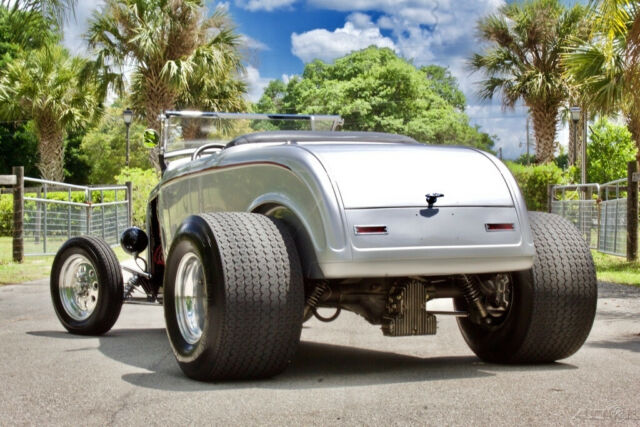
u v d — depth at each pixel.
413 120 56.12
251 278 3.48
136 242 5.79
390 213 3.57
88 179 51.84
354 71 59.34
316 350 4.69
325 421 2.85
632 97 10.94
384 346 4.85
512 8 25.31
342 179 3.61
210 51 22.11
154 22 21.75
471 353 4.57
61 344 4.87
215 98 23.44
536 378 3.68
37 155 42.72
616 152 39.53
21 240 12.77
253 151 4.06
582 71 12.70
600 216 14.66
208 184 4.49
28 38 10.88
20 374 3.81
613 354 4.43
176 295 3.84
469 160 3.93
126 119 23.50
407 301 3.89
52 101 27.06
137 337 5.23
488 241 3.70
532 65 25.41
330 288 3.95
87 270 5.43
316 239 3.55
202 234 3.59
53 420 2.91
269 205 3.94
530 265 3.81
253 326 3.47
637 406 3.07
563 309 3.92
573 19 24.73
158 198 5.50
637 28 9.95
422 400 3.19
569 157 29.88
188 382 3.61
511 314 4.04
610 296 7.94
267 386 3.50
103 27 22.25
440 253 3.59
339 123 5.93
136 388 3.46
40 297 7.86
